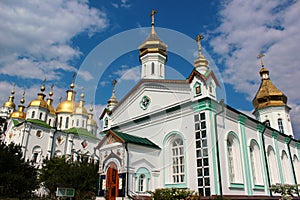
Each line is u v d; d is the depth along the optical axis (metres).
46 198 21.17
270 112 29.06
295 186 16.36
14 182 18.53
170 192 11.27
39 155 36.81
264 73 31.44
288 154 23.31
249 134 18.00
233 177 15.40
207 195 12.77
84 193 18.42
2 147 20.88
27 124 37.00
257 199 15.63
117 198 13.50
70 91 51.03
